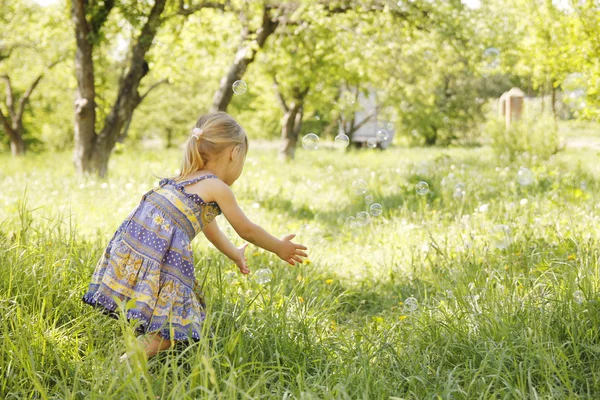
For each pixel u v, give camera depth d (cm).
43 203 710
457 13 1320
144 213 289
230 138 304
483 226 546
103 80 1326
